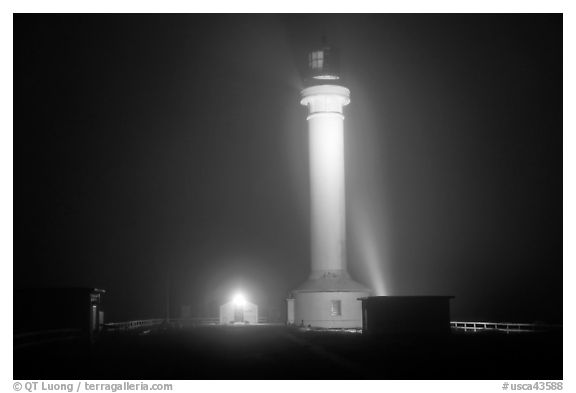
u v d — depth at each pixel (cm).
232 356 4253
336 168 7094
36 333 4453
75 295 4891
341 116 7156
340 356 4309
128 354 4294
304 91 7175
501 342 5075
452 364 3991
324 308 6825
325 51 7294
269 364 3953
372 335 5531
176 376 3562
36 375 3556
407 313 5609
